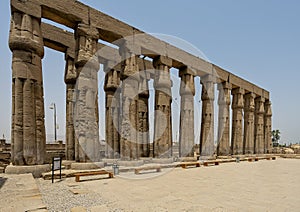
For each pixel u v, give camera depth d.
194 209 7.29
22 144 13.42
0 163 17.52
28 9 14.13
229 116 30.33
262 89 38.22
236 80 31.89
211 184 11.80
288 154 39.59
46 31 18.95
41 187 10.52
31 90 13.97
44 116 14.75
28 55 14.01
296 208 7.55
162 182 12.30
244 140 35.09
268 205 7.87
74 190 9.73
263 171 17.77
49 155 22.53
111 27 18.33
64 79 20.50
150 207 7.46
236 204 7.96
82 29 16.52
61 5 15.61
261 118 37.94
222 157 28.45
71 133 19.61
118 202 8.04
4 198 7.12
